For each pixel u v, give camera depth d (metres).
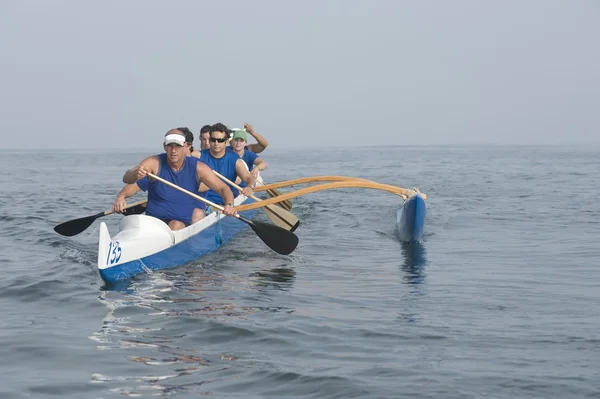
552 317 5.71
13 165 41.16
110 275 6.91
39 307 6.04
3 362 4.57
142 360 4.62
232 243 9.72
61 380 4.25
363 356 4.68
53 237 9.98
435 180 23.55
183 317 5.68
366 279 7.36
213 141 10.25
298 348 4.87
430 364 4.50
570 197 16.66
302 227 11.47
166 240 7.76
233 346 4.93
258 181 13.81
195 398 3.99
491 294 6.61
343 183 10.15
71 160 52.34
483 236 10.55
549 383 4.14
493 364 4.50
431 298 6.45
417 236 9.96
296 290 6.80
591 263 8.21
